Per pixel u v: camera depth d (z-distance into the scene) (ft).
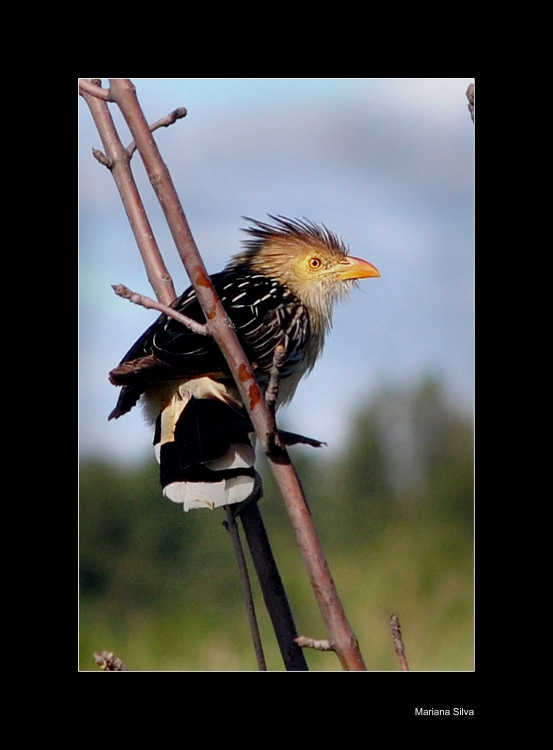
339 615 21.43
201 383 29.25
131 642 68.85
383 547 77.36
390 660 65.21
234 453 26.78
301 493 22.12
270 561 25.35
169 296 29.55
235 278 34.65
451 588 70.74
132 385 30.48
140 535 75.77
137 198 29.48
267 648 65.21
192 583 72.18
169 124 25.54
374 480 84.69
